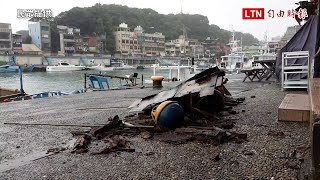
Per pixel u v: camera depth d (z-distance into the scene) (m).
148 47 137.75
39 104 11.91
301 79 12.05
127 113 8.34
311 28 12.43
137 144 4.82
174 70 30.55
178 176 3.43
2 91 23.28
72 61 103.88
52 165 4.02
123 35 131.25
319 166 2.12
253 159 3.84
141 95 14.37
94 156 4.31
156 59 126.38
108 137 5.32
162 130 5.49
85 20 133.50
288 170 3.38
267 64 20.41
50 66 89.31
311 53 12.26
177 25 178.38
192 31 181.75
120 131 5.58
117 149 4.52
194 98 6.59
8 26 93.06
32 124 7.14
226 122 6.07
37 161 4.22
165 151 4.39
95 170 3.75
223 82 7.67
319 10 11.95
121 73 86.31
